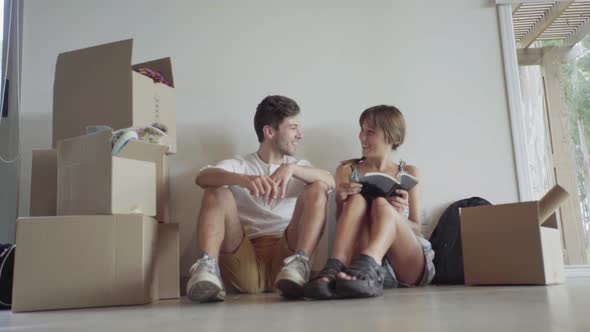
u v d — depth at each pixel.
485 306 1.20
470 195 2.61
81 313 1.47
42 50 2.71
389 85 2.70
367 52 2.72
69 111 2.14
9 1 2.67
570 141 2.72
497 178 2.62
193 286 1.57
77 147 1.80
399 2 2.75
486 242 2.05
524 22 2.80
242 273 2.04
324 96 2.69
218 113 2.68
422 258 1.97
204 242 1.73
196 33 2.74
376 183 1.76
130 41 2.11
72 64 2.17
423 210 2.59
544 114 2.74
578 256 2.67
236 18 2.75
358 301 1.46
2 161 2.55
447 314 1.06
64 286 1.66
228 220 1.92
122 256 1.72
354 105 2.69
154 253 1.89
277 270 2.05
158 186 2.14
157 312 1.38
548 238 2.01
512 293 1.57
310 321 1.02
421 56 2.71
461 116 2.67
